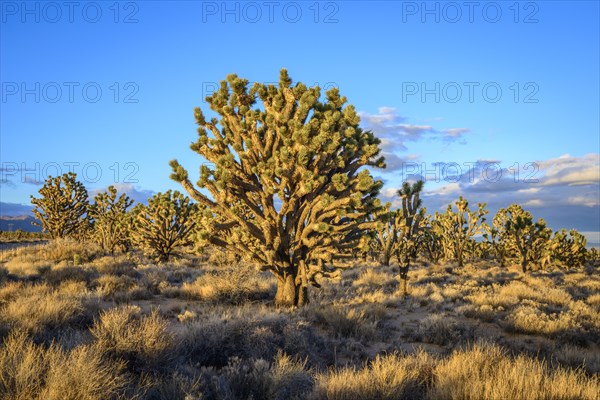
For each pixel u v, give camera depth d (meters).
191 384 5.18
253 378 5.49
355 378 5.32
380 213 12.06
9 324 6.95
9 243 51.84
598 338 10.05
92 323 8.61
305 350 7.32
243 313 8.90
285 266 12.06
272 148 11.88
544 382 5.09
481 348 6.72
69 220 37.75
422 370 5.96
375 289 17.48
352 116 11.75
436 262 35.81
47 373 4.83
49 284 13.89
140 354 5.90
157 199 27.38
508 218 34.84
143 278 15.95
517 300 14.42
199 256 30.23
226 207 11.95
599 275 28.14
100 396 4.54
